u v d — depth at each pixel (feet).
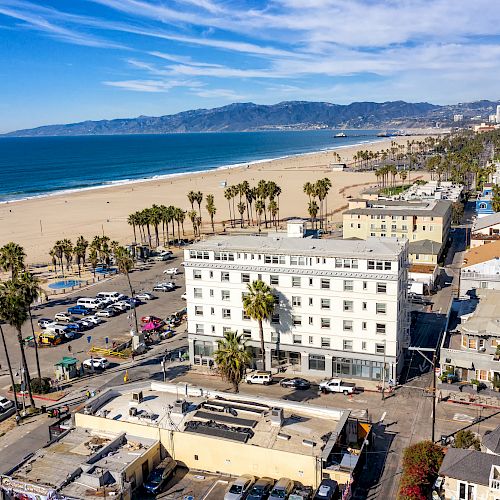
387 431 214.48
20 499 170.50
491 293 289.74
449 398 238.48
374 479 182.91
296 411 200.95
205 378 275.18
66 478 170.40
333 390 251.19
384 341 255.09
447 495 160.25
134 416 200.03
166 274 484.74
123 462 177.78
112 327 358.02
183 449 187.73
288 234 310.24
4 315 235.20
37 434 222.89
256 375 265.34
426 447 179.01
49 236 652.48
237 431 185.26
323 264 260.83
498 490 151.12
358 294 256.32
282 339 275.39
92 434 197.57
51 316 383.04
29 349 324.39
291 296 269.64
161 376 278.67
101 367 287.69
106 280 473.67
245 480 175.32
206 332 289.12
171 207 604.49
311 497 166.30
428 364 278.26
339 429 184.14
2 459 204.13
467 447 179.22
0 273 491.72
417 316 346.13
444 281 422.82
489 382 240.73
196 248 284.20
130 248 534.37
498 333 239.50
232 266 277.44
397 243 272.10
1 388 270.05
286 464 173.78
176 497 174.29
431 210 508.53
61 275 492.95
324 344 267.80
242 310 279.90
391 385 255.70
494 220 470.39
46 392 262.88
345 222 518.78
